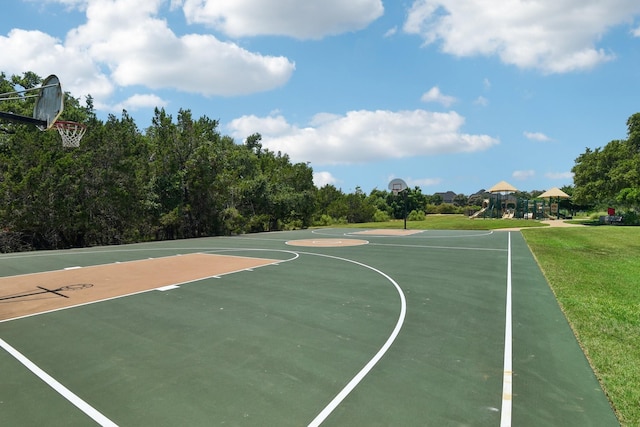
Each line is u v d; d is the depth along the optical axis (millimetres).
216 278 11266
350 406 4125
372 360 5355
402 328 6730
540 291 9484
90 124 25891
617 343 5969
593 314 7434
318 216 47469
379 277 11297
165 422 3842
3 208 20938
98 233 25812
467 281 10703
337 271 12320
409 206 66000
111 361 5395
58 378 4879
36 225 22297
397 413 3979
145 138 31453
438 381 4715
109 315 7633
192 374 4949
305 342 6066
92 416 3973
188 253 17500
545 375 4879
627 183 36000
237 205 37094
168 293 9445
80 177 23250
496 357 5449
